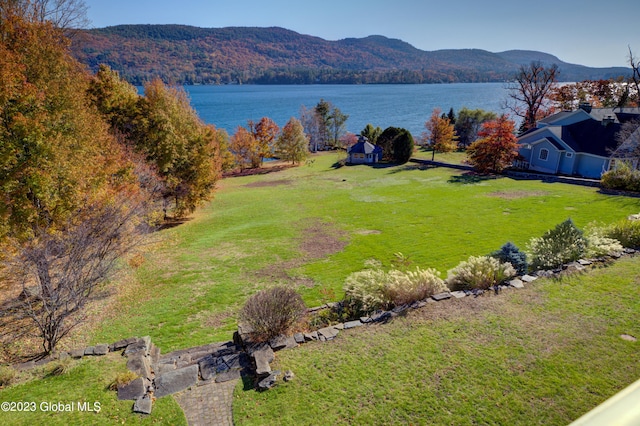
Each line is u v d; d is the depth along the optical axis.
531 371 6.95
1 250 10.35
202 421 6.45
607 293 9.36
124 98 22.86
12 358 9.45
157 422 6.39
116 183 16.03
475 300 9.55
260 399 6.86
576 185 26.64
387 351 7.84
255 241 19.88
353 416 6.30
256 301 8.97
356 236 19.62
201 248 19.14
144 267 16.44
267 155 53.25
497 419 6.01
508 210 21.66
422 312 9.21
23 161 11.38
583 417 0.81
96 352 8.72
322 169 46.22
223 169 45.88
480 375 6.95
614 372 6.78
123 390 7.11
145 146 22.23
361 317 9.31
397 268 14.73
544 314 8.70
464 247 16.67
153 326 11.54
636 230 12.27
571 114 33.72
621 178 23.22
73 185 12.45
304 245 18.77
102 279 12.12
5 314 10.25
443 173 36.12
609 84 49.44
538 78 44.97
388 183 33.50
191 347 9.77
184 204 24.34
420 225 20.52
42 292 10.24
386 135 47.34
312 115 68.00
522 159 34.91
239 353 8.46
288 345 8.30
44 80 12.80
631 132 26.86
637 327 7.97
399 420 6.15
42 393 7.11
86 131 13.88
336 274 15.00
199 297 13.52
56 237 10.88
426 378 6.98
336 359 7.73
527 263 11.23
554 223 18.62
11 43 12.58
